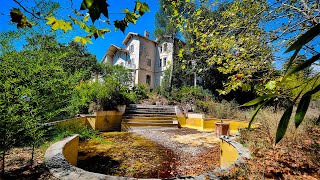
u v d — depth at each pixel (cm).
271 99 60
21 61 322
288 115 50
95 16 88
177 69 1842
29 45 333
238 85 269
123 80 1714
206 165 485
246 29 293
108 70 1862
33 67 328
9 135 281
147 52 2394
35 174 276
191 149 643
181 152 607
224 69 313
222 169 294
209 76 1730
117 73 1722
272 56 255
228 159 430
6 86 276
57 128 499
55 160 324
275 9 241
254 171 278
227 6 319
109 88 1107
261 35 277
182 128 1100
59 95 374
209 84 1792
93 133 555
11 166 304
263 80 248
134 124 1043
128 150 611
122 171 440
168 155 572
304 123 460
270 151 362
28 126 296
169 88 1694
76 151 487
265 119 484
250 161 315
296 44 48
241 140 444
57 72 364
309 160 315
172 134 906
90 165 471
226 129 825
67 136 481
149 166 475
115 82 1193
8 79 283
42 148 387
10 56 304
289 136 411
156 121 1107
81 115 884
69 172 283
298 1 245
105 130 992
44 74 342
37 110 327
